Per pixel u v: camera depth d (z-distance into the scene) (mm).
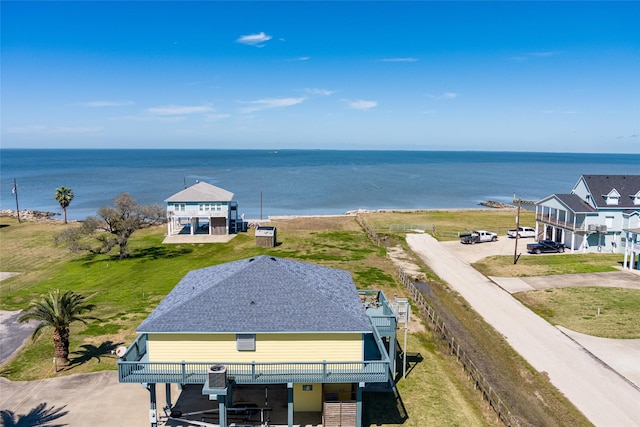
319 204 114125
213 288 22219
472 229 71812
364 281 43406
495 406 23297
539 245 55031
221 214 63312
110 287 42281
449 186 161125
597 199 54906
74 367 26984
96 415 21891
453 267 49844
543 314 36094
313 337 20594
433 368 27422
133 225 52531
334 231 69625
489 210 93750
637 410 23234
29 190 142750
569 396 24438
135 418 21672
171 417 21531
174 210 62781
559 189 155500
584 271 47094
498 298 39844
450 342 31219
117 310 36219
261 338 20469
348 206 111062
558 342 30922
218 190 67625
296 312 21016
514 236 65000
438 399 24000
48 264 51406
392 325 24828
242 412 21750
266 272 23172
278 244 59938
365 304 28859
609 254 53844
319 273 26016
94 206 110812
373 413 22641
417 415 22516
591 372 26953
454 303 38438
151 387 20453
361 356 20844
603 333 32125
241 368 20281
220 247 57812
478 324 34062
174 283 42969
